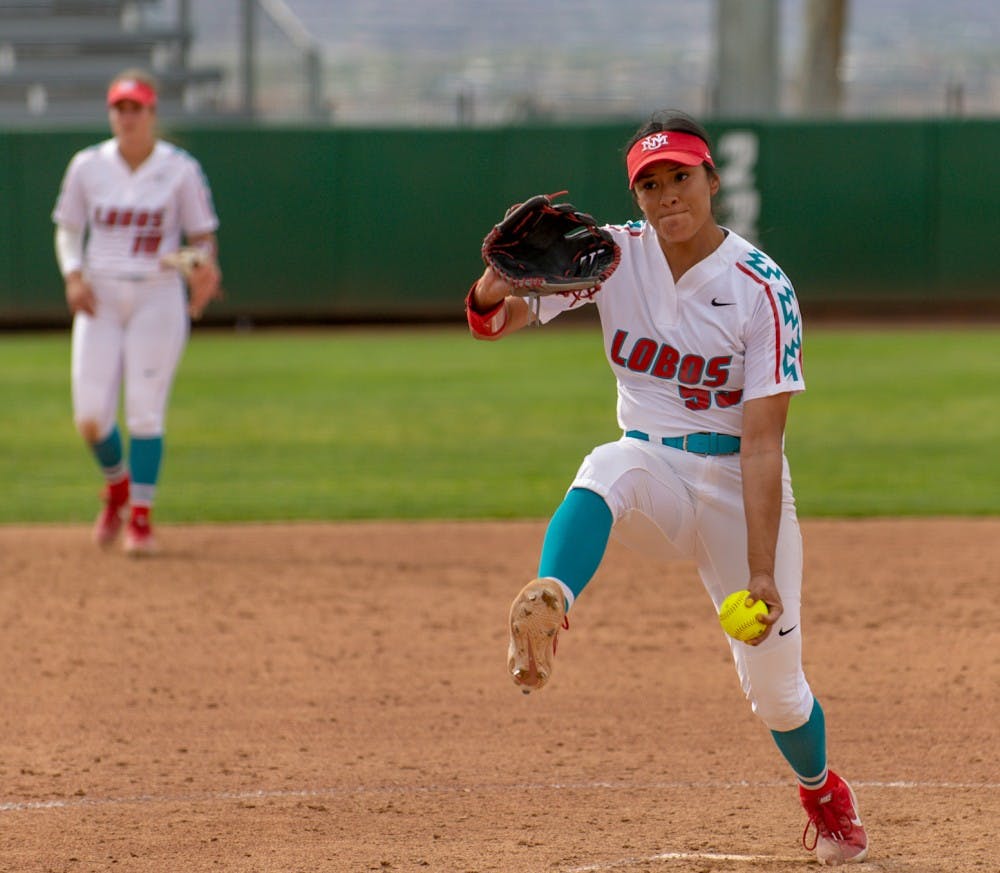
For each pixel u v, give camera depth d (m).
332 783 16.62
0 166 64.94
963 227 70.19
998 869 13.53
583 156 68.38
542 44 144.38
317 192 67.81
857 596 25.84
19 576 27.36
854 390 51.12
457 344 64.12
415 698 20.17
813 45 88.94
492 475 37.56
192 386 52.47
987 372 54.91
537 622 11.58
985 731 18.55
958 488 35.81
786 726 13.37
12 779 16.77
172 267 28.42
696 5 156.75
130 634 23.52
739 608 11.91
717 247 12.63
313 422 45.47
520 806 15.76
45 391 50.72
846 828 13.79
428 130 67.94
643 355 12.94
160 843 14.55
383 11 149.75
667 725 18.95
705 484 12.98
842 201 69.75
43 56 87.94
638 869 13.57
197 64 92.81
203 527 31.86
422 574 27.61
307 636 23.41
